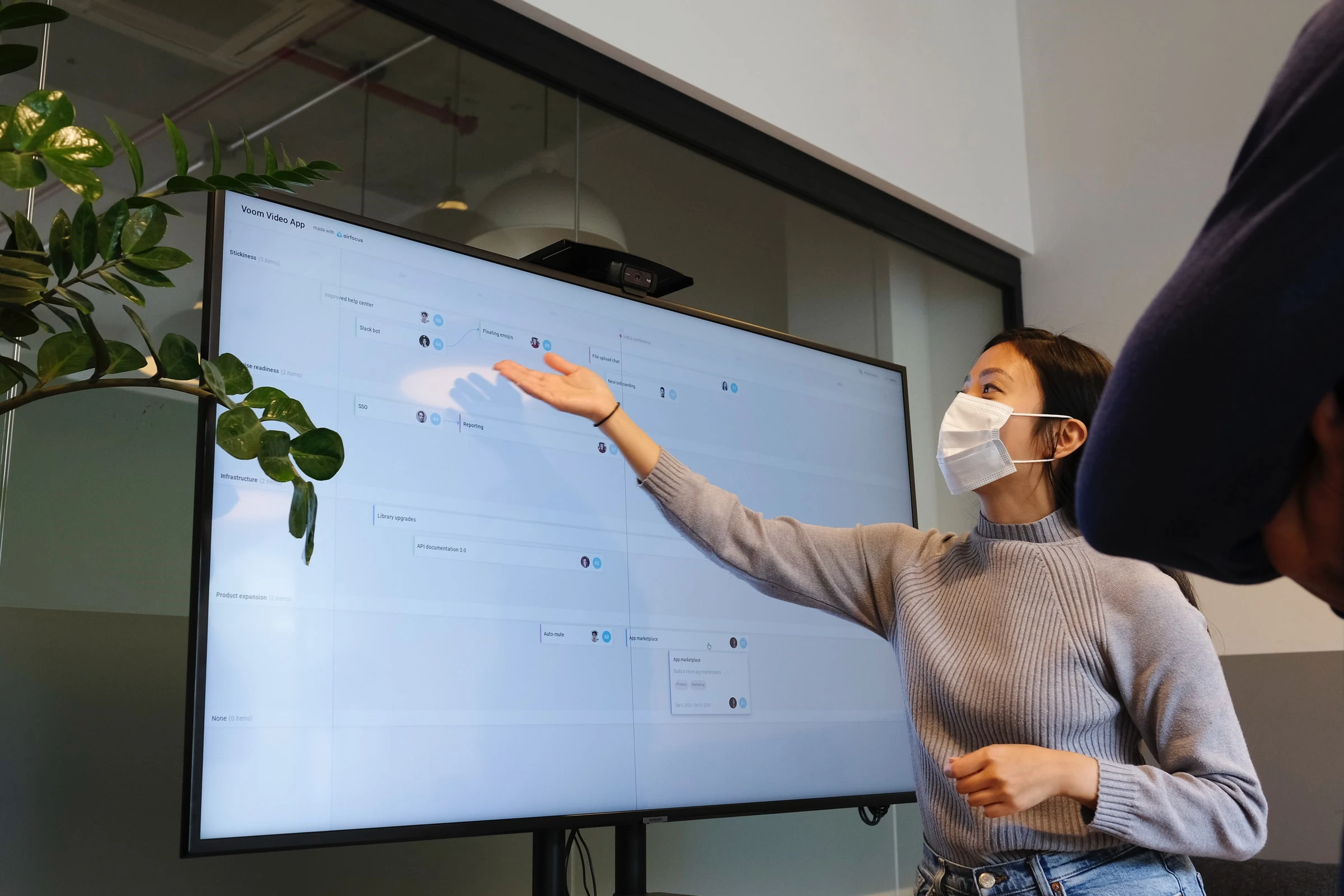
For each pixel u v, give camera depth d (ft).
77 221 3.37
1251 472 1.28
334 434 3.73
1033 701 4.77
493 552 5.89
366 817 5.12
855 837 8.79
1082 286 11.55
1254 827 4.47
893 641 5.58
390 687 5.33
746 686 7.00
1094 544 1.53
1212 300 1.18
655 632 6.56
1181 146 11.07
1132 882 4.63
